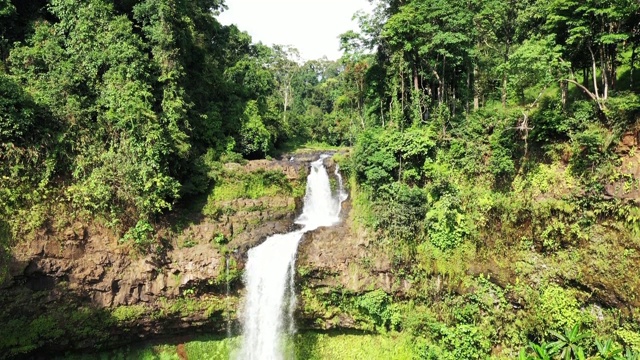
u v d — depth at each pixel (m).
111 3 27.14
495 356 22.41
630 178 19.39
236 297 25.61
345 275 25.39
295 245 25.81
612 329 19.41
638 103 19.53
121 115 24.89
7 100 21.88
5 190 21.34
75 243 22.50
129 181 24.38
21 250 20.97
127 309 23.41
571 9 22.12
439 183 25.45
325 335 26.50
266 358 25.55
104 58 25.72
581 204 20.98
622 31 22.03
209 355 25.58
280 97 72.06
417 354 24.25
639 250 18.69
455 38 27.20
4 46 26.25
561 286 21.25
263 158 37.72
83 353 23.67
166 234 25.31
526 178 23.52
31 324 21.42
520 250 22.61
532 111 25.61
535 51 21.95
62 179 23.50
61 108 24.20
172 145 26.05
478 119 27.27
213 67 37.22
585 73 26.05
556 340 20.95
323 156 38.41
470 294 23.53
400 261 25.27
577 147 21.36
